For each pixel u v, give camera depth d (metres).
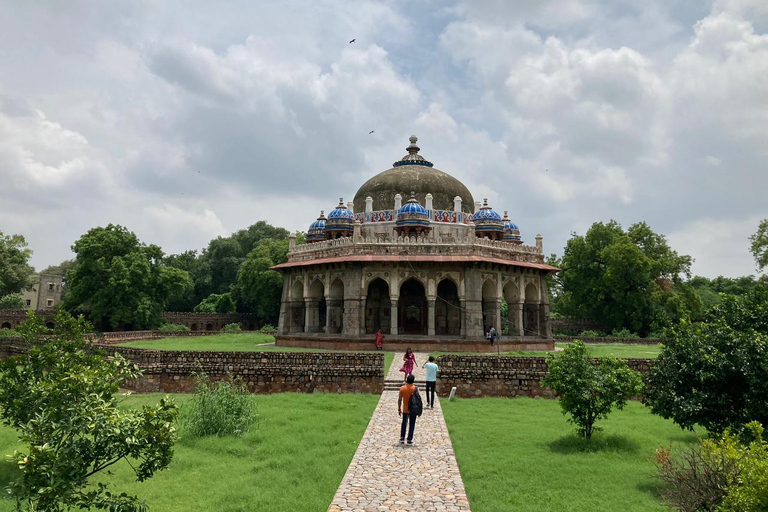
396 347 26.50
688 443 10.61
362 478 7.93
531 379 16.28
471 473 8.51
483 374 16.34
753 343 8.68
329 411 13.55
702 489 6.78
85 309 44.47
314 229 36.03
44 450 5.85
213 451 10.18
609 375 10.82
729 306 10.09
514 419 12.84
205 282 67.06
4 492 7.90
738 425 8.70
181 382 16.97
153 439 6.58
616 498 7.52
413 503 6.89
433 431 11.11
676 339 9.71
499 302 28.09
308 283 30.56
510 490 7.82
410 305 31.30
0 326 52.28
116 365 8.66
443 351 25.97
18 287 51.16
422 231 30.06
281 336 30.05
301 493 7.61
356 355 16.73
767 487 4.93
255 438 10.93
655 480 8.22
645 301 41.78
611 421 12.88
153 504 7.36
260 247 56.41
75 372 6.90
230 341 33.53
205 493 7.84
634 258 41.28
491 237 32.38
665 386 9.53
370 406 14.10
